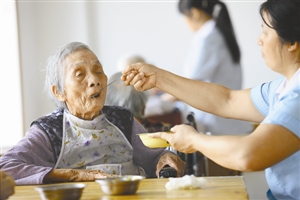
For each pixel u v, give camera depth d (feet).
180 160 7.54
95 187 5.91
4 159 6.88
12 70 13.79
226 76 14.16
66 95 7.52
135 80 6.99
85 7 16.61
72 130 7.44
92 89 7.38
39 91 15.58
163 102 15.21
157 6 16.39
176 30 16.34
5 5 13.73
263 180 15.06
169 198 4.92
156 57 16.49
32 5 16.01
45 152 7.25
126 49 16.60
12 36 13.79
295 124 5.02
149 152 7.89
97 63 7.52
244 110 6.74
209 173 12.84
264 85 6.69
